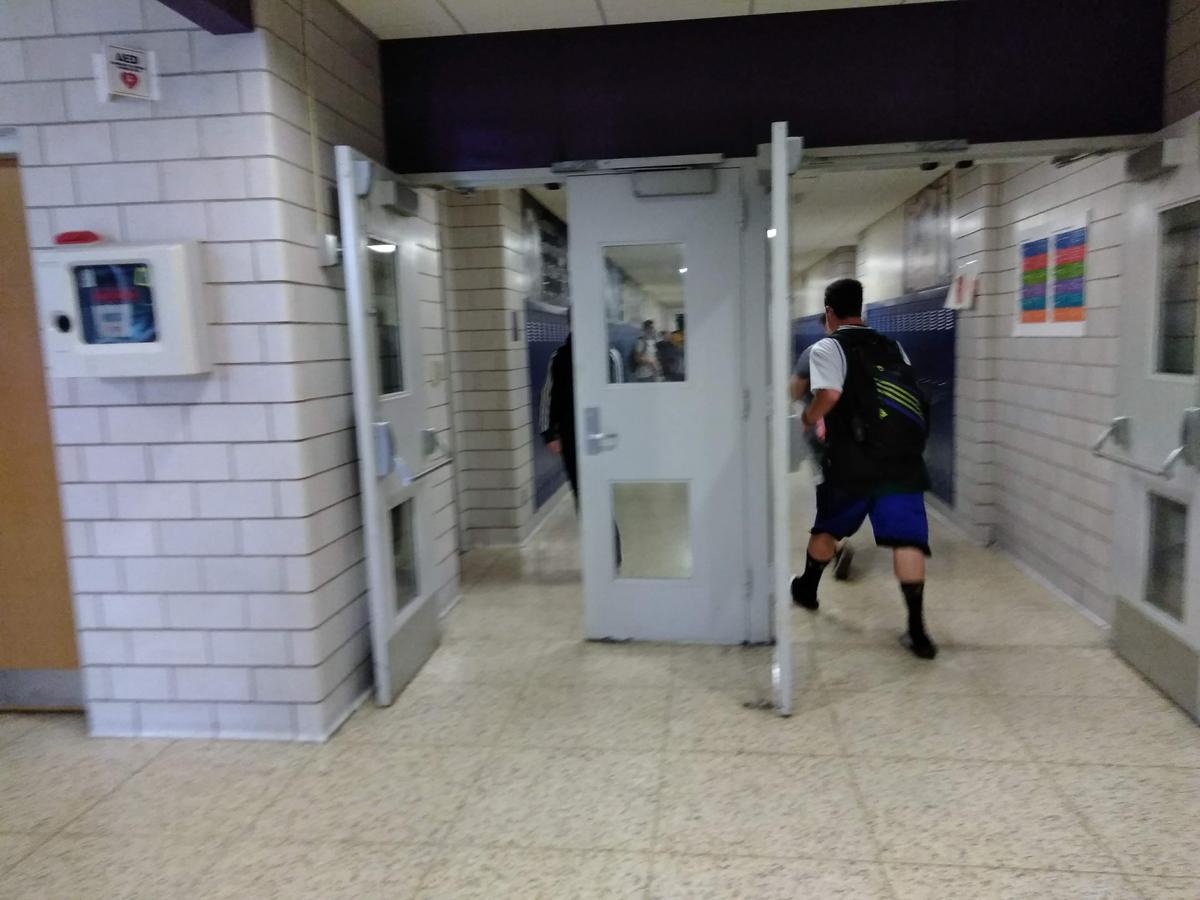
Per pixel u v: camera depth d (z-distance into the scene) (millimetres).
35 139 2717
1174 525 2979
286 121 2711
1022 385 4566
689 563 3605
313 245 2883
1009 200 4688
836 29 3205
